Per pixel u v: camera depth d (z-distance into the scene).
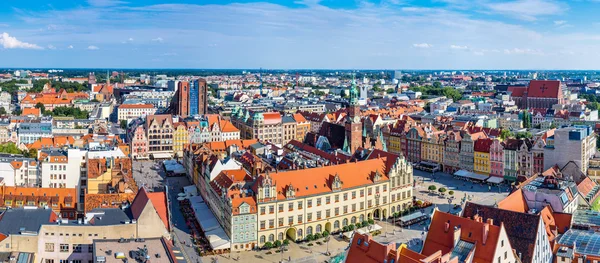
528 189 178.38
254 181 196.00
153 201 159.62
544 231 144.00
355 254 128.12
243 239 186.00
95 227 137.62
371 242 125.56
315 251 185.62
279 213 191.00
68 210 197.25
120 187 183.12
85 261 137.75
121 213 150.50
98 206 170.12
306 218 196.62
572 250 143.50
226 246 183.75
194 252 182.50
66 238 137.00
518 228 142.00
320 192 198.75
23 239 133.12
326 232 196.38
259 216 187.38
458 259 127.88
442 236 135.38
